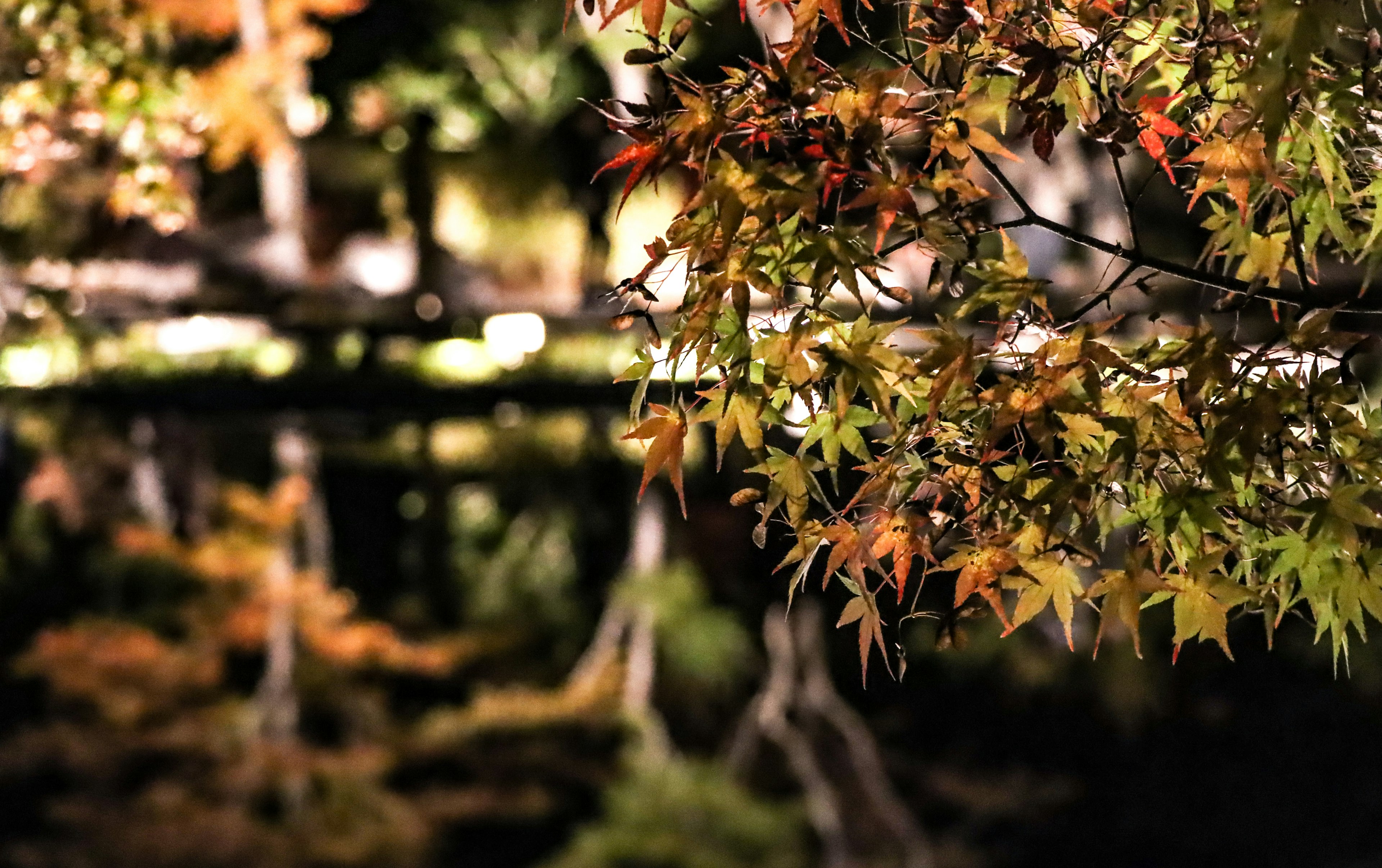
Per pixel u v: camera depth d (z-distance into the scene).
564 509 14.74
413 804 11.06
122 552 12.33
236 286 9.48
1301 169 1.93
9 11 5.76
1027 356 1.68
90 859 10.39
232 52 8.41
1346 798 12.52
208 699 11.52
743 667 12.28
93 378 8.29
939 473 1.74
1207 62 1.71
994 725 12.70
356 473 15.27
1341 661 12.25
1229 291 1.96
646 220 11.68
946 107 1.69
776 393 1.67
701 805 10.41
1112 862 12.47
